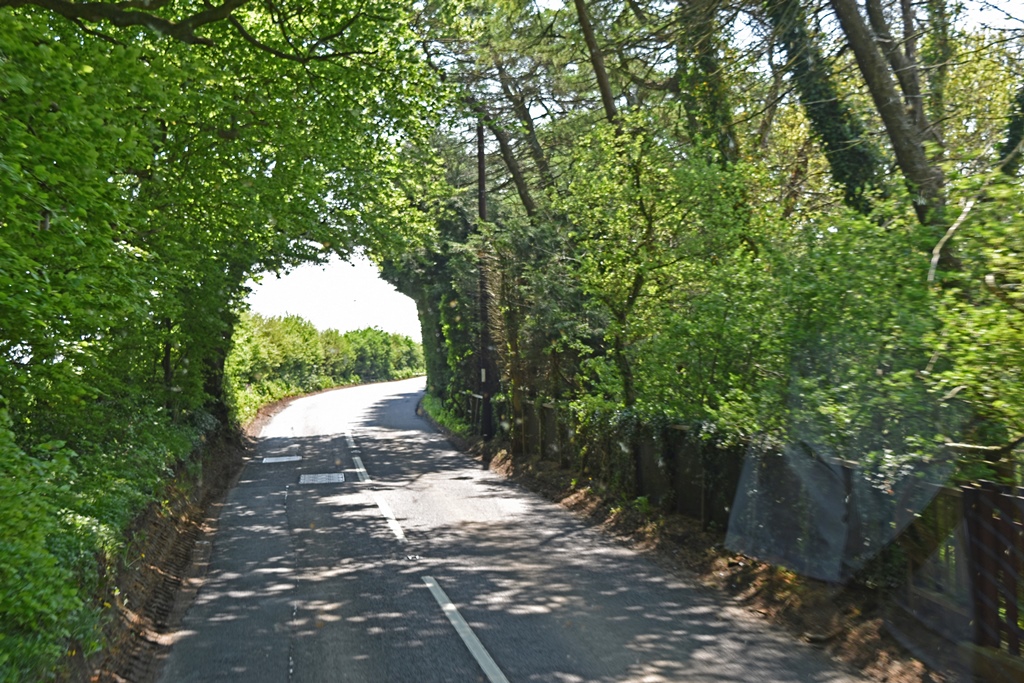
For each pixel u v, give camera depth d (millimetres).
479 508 15914
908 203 9227
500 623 8500
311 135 17312
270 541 13250
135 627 8352
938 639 6633
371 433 33219
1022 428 6207
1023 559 5852
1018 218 6332
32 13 10836
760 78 17594
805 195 15398
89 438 12836
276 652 7754
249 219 16438
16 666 5379
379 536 13359
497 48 23734
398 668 7215
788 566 8930
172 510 13633
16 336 8195
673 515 12820
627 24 20328
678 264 13938
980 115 17000
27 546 5953
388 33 16156
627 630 8133
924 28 15234
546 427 20688
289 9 15078
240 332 36344
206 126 15445
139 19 10320
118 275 9484
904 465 7059
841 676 6715
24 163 7984
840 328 8422
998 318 6070
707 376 11648
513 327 22219
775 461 9148
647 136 14672
